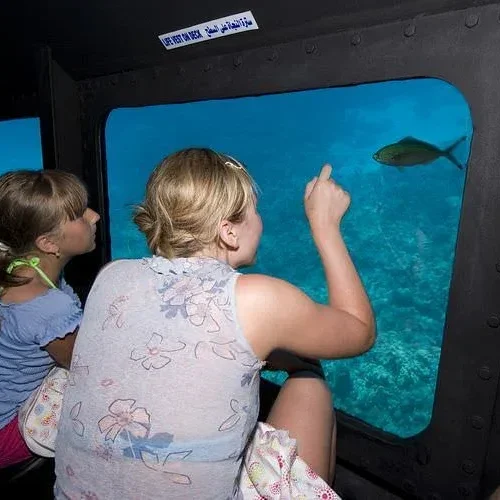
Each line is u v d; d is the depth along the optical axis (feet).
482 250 4.03
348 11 4.35
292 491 3.06
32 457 4.46
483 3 3.57
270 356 3.68
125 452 2.41
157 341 2.47
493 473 4.51
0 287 4.09
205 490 2.48
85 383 2.59
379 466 5.39
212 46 5.69
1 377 4.17
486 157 3.84
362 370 29.53
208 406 2.41
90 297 2.91
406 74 4.22
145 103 6.99
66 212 4.34
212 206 2.70
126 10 5.85
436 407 4.72
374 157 13.73
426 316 40.96
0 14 7.00
